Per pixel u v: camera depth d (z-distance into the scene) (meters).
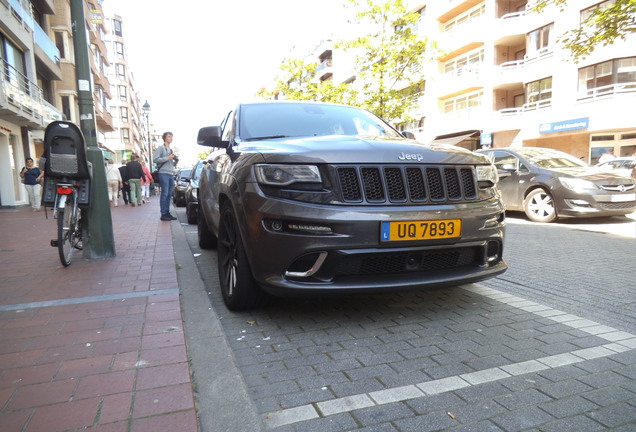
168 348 2.63
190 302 3.54
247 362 2.60
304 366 2.54
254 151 3.31
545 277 4.55
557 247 6.24
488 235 3.22
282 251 2.89
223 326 3.19
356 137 3.51
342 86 24.97
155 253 5.53
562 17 23.02
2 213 14.10
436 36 31.67
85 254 5.20
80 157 4.71
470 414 2.04
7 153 17.22
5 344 2.72
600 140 22.61
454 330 3.06
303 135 4.10
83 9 5.03
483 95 27.77
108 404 2.03
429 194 3.05
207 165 5.69
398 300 3.73
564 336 2.95
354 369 2.49
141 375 2.30
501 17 26.45
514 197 9.65
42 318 3.17
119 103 69.75
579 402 2.13
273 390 2.27
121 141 69.94
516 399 2.16
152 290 3.85
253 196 3.06
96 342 2.73
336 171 2.90
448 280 3.03
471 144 30.42
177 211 13.59
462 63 30.33
